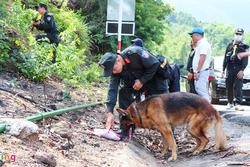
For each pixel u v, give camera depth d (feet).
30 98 29.63
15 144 18.66
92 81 51.88
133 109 27.73
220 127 28.04
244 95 57.41
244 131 35.73
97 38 66.80
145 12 73.51
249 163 24.45
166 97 27.73
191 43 37.17
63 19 55.52
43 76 36.88
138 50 27.32
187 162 26.89
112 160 22.12
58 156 19.80
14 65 35.88
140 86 27.63
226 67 49.39
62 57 41.47
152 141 32.42
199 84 36.09
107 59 26.58
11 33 37.68
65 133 23.24
